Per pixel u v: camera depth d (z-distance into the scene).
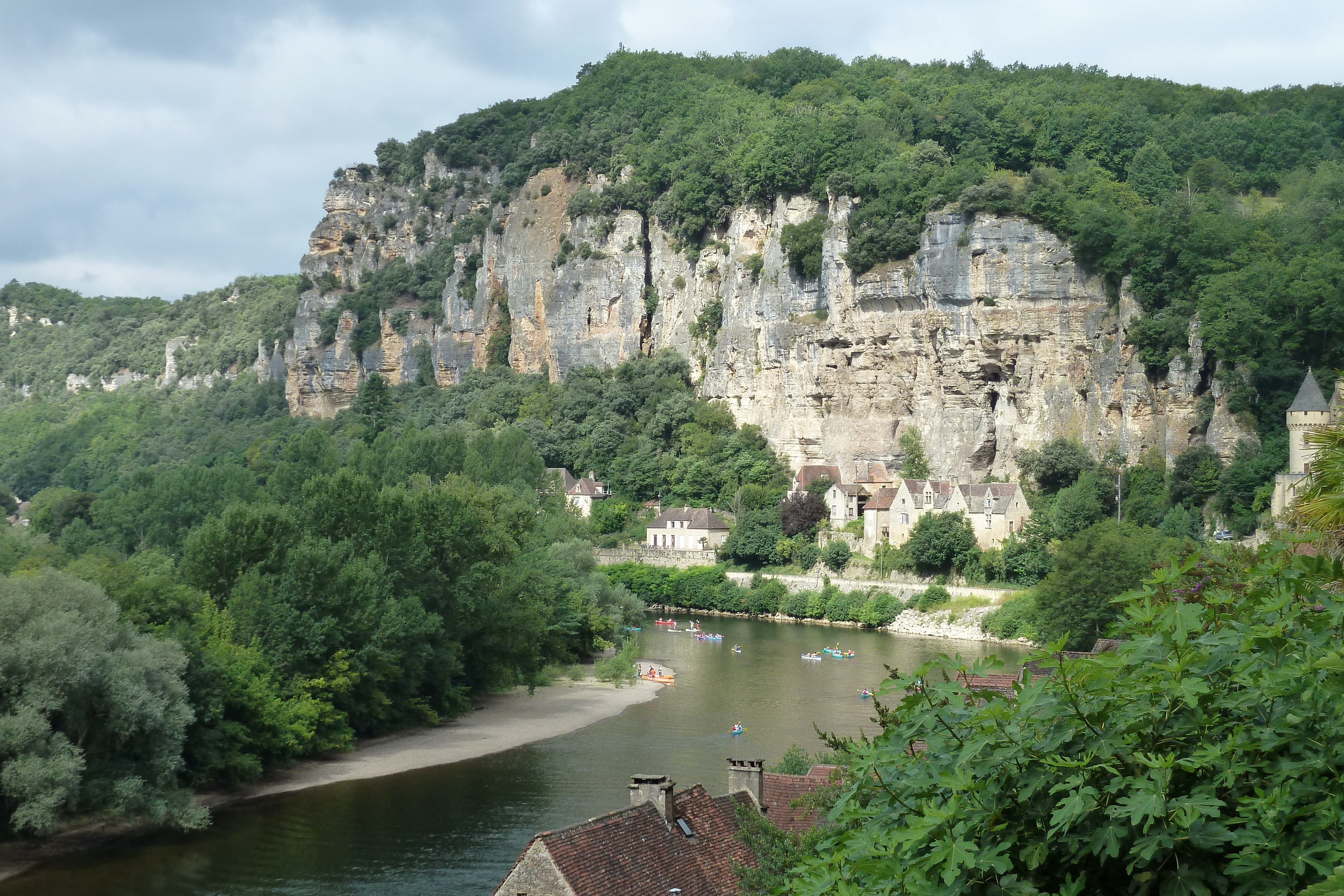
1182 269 172.75
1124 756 15.12
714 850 39.94
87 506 191.62
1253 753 14.91
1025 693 16.09
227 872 59.12
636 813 39.16
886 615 157.25
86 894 56.50
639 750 84.69
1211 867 14.32
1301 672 14.73
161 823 65.25
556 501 185.88
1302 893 12.47
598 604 136.88
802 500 188.50
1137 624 16.88
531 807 69.69
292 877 58.19
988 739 15.88
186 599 79.88
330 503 98.31
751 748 84.94
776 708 100.56
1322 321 153.50
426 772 79.12
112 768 65.00
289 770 79.44
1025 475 177.25
